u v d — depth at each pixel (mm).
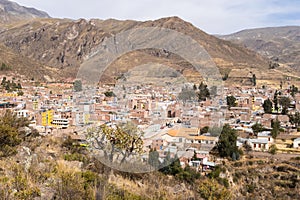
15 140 9359
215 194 11195
